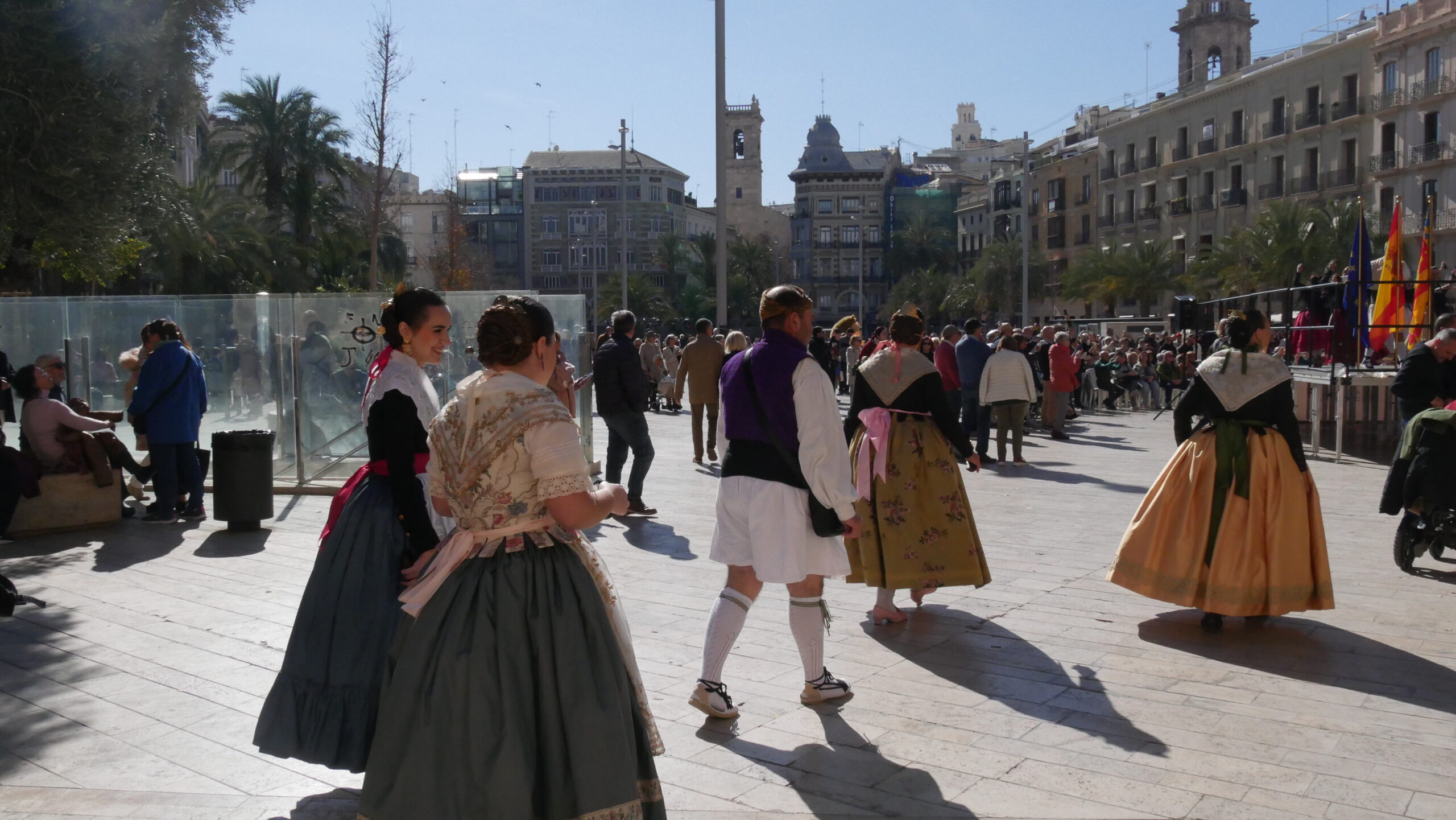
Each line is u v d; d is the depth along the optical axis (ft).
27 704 16.26
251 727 15.34
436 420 11.11
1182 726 14.96
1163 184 216.95
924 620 20.56
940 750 14.17
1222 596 19.08
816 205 343.46
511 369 10.77
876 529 20.20
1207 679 16.94
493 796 9.88
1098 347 97.09
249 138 126.72
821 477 14.88
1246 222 193.36
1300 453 19.36
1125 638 19.21
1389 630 19.58
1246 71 198.39
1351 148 170.81
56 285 80.43
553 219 317.63
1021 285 238.68
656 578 24.02
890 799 12.71
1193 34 239.30
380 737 10.25
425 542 12.50
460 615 10.32
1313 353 55.47
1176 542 19.74
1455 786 12.87
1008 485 39.19
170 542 28.63
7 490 28.17
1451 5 151.02
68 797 12.92
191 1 39.70
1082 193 246.47
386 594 12.78
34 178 35.73
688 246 312.29
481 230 315.78
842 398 91.91
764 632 19.69
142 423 31.45
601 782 10.11
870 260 341.82
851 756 14.01
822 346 81.30
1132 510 33.32
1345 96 171.32
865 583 20.34
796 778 13.32
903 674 17.34
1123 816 12.19
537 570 10.46
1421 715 15.28
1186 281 186.70
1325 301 55.26
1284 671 17.29
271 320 38.86
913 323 20.71
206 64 41.29
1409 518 24.27
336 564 12.94
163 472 31.42
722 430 15.76
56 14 35.42
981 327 49.85
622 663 10.70
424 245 317.22
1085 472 43.52
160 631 20.11
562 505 10.31
